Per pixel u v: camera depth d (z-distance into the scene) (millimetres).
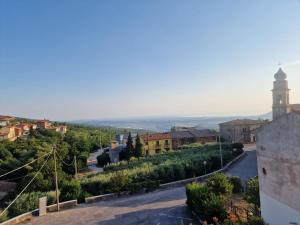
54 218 22219
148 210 22516
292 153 13359
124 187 28688
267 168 15547
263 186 16078
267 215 15695
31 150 59500
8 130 100438
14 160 52031
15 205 25328
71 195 26844
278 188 14602
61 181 39312
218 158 40156
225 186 22078
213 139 78812
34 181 37719
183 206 22625
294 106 32344
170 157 47344
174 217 20125
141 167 36500
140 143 67125
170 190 29469
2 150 59688
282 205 14312
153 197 26797
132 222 20000
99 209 23984
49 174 39938
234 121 78625
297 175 13070
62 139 91750
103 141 109625
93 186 28750
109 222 20406
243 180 31406
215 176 23062
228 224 14891
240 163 42750
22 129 116500
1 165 50375
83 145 88812
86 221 21031
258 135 16391
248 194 20297
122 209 23469
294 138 13180
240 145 52312
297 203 13133
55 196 26219
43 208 23359
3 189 40969
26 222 21484
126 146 68188
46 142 75062
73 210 24203
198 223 18281
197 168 35812
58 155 51125
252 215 17375
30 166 41875
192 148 59344
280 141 14281
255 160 44344
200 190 19969
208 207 17188
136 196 27797
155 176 31672
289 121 13484
